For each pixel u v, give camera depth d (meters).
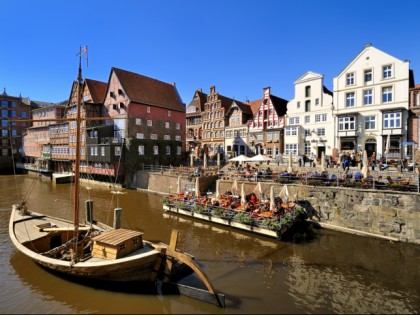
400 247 14.56
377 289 10.40
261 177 23.66
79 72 12.63
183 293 9.78
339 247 14.57
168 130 46.41
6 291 10.04
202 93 56.25
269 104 40.81
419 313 8.97
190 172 30.75
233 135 46.22
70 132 45.59
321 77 34.38
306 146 35.69
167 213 21.75
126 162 37.47
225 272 11.66
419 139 26.25
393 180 17.05
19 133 70.75
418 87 26.45
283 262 12.70
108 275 9.82
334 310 9.05
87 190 34.22
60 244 13.78
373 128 29.44
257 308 9.03
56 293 9.90
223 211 18.02
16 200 27.91
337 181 18.36
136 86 43.75
